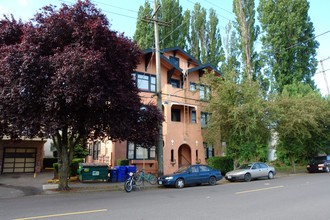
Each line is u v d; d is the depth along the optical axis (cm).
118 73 1091
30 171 2100
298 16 2769
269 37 2805
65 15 1054
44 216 653
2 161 1988
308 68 2894
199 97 2242
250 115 1636
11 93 904
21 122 963
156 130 1377
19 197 1042
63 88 903
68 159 1252
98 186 1378
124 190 1270
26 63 890
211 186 1415
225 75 1817
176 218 635
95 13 1110
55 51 997
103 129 1244
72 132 1200
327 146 2511
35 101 980
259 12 2997
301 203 825
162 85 2139
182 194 1086
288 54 2852
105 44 1058
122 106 1095
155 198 977
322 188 1173
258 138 1906
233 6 2944
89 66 873
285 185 1327
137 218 634
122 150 1869
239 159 2283
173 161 1986
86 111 1110
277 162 2948
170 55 2286
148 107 1362
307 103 2141
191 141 2145
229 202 859
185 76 2308
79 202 888
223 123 1745
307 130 2125
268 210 725
